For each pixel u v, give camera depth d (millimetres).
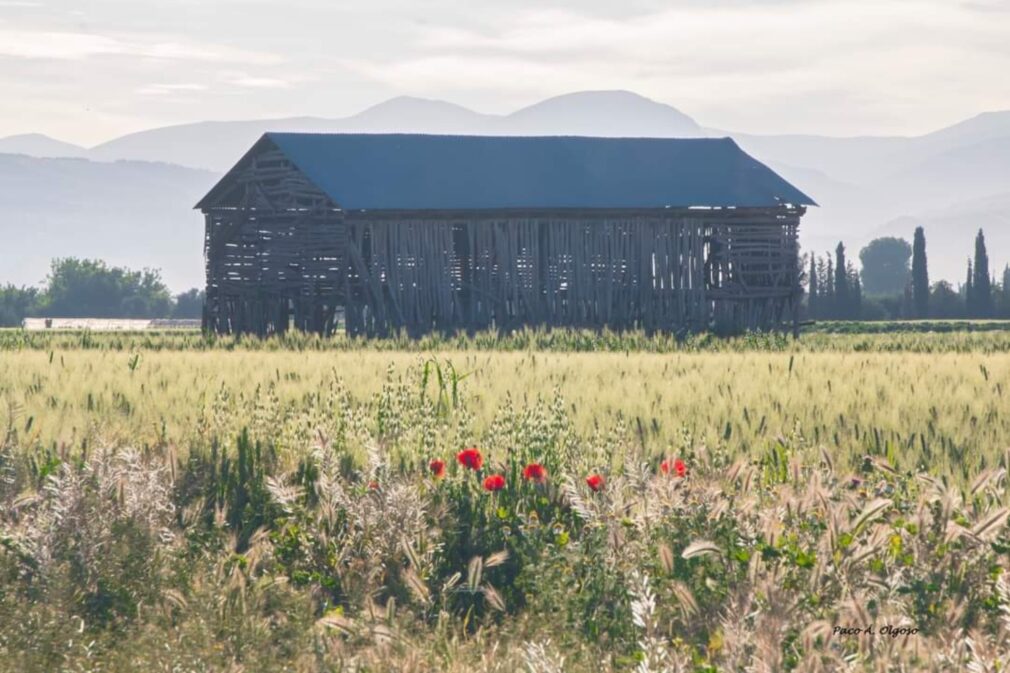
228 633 14477
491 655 13789
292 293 98125
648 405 31234
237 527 21953
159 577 16766
